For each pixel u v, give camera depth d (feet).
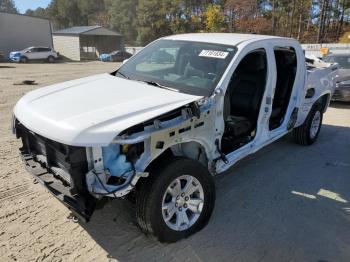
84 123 9.12
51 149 9.98
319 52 49.44
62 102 10.87
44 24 132.67
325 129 24.39
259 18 201.67
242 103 14.12
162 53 14.40
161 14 226.99
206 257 10.26
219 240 11.03
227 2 211.82
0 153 17.46
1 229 11.13
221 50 13.04
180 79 12.66
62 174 9.80
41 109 10.54
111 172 9.37
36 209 12.33
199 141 11.05
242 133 13.46
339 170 16.89
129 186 9.22
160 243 10.73
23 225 11.39
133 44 261.03
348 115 29.04
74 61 132.77
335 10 189.78
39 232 11.07
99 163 9.17
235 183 15.03
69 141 8.71
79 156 9.07
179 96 11.27
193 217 11.11
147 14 231.30
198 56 13.21
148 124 9.46
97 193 9.12
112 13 282.15
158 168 9.98
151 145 9.50
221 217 12.32
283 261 10.25
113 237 10.96
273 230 11.69
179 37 15.14
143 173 9.39
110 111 9.82
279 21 194.70
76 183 9.18
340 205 13.55
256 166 16.99
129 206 12.59
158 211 9.91
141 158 9.48
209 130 11.26
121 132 8.88
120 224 11.60
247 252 10.55
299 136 19.74
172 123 9.96
